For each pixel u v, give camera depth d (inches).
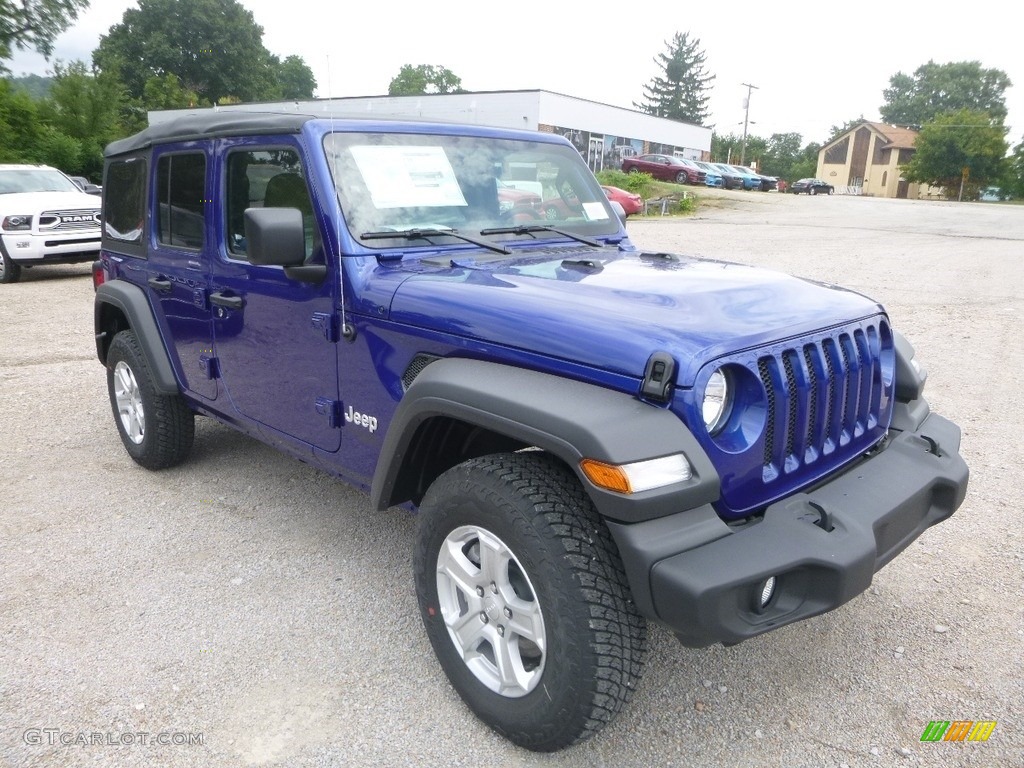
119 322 188.1
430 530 100.3
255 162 130.6
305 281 119.4
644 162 1536.7
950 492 109.3
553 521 86.0
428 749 98.1
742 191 1584.6
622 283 105.0
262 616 126.5
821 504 91.0
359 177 120.7
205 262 145.9
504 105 1421.0
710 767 95.3
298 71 2861.7
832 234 780.0
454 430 107.0
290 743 99.1
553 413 83.8
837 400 100.8
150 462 180.2
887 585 135.4
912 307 378.3
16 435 210.7
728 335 88.4
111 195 186.9
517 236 134.0
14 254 466.9
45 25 1365.7
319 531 155.9
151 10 2667.3
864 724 102.5
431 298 104.6
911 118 4217.5
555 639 85.9
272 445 143.8
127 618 125.8
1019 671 112.7
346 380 118.8
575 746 95.5
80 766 95.0
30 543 150.3
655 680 111.3
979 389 245.3
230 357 145.2
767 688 109.6
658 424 82.5
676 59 3609.7
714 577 79.0
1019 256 591.5
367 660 115.6
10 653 116.5
